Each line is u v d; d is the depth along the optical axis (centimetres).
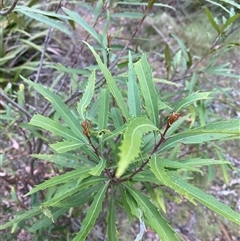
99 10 64
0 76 121
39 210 47
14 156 96
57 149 38
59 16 54
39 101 115
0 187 90
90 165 49
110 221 48
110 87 38
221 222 98
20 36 129
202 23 148
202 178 105
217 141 79
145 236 91
